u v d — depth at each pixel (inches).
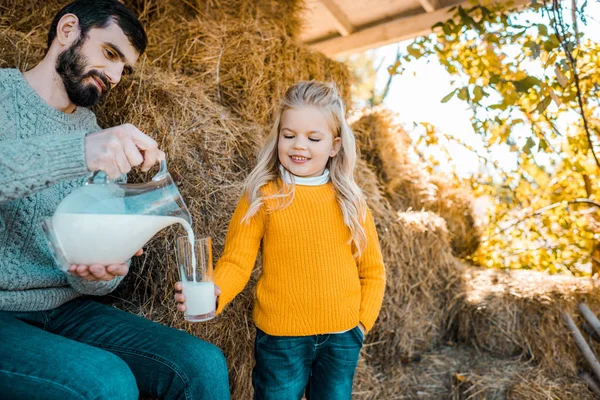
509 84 80.2
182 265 44.8
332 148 56.6
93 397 36.4
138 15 91.7
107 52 49.4
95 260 40.5
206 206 65.7
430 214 108.7
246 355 66.6
